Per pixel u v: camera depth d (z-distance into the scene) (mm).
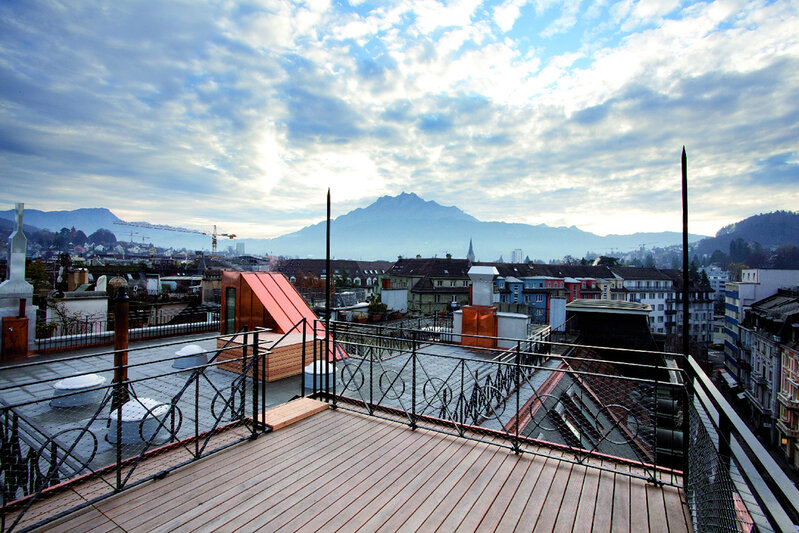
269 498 3688
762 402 41750
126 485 3771
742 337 49375
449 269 57000
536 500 3707
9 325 10070
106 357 10633
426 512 3512
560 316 16312
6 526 3111
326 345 6195
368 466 4297
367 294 49562
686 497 3719
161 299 30703
